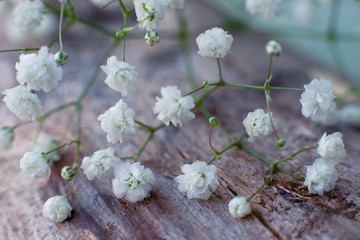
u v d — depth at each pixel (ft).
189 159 0.33
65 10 0.36
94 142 0.36
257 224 0.27
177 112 0.27
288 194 0.28
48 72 0.27
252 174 0.31
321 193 0.28
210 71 0.44
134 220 0.28
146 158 0.33
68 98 0.41
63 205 0.29
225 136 0.35
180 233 0.27
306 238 0.26
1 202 0.32
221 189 0.29
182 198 0.29
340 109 0.41
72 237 0.28
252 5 0.37
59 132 0.37
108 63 0.28
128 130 0.28
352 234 0.26
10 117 0.40
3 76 0.44
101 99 0.40
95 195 0.31
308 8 0.46
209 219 0.27
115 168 0.28
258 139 0.35
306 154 0.33
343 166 0.31
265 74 0.44
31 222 0.30
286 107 0.39
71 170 0.30
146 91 0.41
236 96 0.40
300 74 0.46
